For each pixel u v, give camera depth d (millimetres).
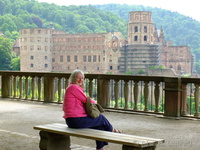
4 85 13086
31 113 9547
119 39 135000
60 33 147625
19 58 136250
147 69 129000
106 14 165625
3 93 13109
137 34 132125
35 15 164250
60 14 167000
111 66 133750
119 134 4180
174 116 8695
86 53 136375
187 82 8633
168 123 8039
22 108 10516
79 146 5445
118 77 9859
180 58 132750
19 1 168500
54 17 168125
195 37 145125
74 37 138000
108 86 10219
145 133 6828
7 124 7809
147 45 131000
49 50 139375
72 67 138000
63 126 4758
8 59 129875
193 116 8594
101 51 134750
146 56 130500
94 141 6055
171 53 133750
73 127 4598
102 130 4750
